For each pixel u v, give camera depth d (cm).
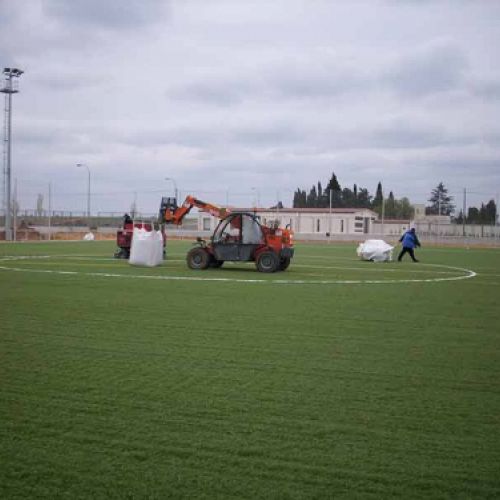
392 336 906
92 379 642
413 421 519
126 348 795
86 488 387
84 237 5769
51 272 1933
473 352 798
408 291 1539
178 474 407
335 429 496
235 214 2125
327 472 413
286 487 390
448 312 1161
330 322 1027
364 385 631
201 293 1417
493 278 1978
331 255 3462
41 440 466
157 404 557
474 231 6825
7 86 4819
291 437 477
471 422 518
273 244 2106
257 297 1360
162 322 1000
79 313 1081
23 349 783
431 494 384
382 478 405
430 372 689
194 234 6844
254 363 721
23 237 5809
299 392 602
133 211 7288
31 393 589
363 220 7900
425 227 7112
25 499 372
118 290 1450
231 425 502
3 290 1417
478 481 403
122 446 455
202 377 655
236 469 416
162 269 2144
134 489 385
